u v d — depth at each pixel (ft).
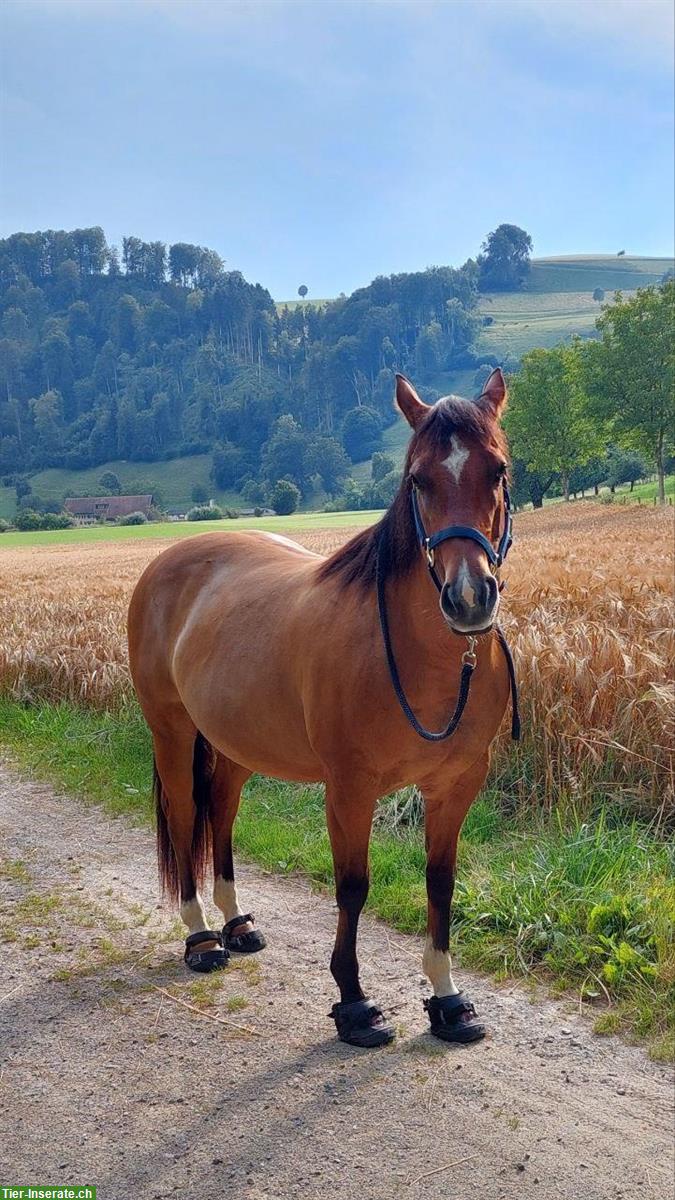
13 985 14.34
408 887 17.02
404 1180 9.55
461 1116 10.55
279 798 23.09
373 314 594.24
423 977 13.99
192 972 14.56
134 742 28.68
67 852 20.63
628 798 20.49
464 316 619.67
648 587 34.76
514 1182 9.45
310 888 17.84
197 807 15.97
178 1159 10.08
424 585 10.84
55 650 37.09
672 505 159.94
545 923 14.66
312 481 453.58
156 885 18.47
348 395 570.87
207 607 15.33
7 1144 10.48
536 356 216.13
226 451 522.47
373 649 11.51
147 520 375.25
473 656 10.56
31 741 30.76
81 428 609.01
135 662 17.10
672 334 166.09
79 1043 12.57
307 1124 10.54
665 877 16.52
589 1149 9.90
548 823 20.24
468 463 10.12
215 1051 12.20
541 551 65.46
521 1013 12.82
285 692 12.99
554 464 217.36
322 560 15.07
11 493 531.91
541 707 22.16
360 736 11.67
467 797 12.25
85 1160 10.14
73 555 163.63
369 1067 11.63
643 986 12.92
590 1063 11.53
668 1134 10.11
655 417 169.58
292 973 14.34
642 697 21.11
